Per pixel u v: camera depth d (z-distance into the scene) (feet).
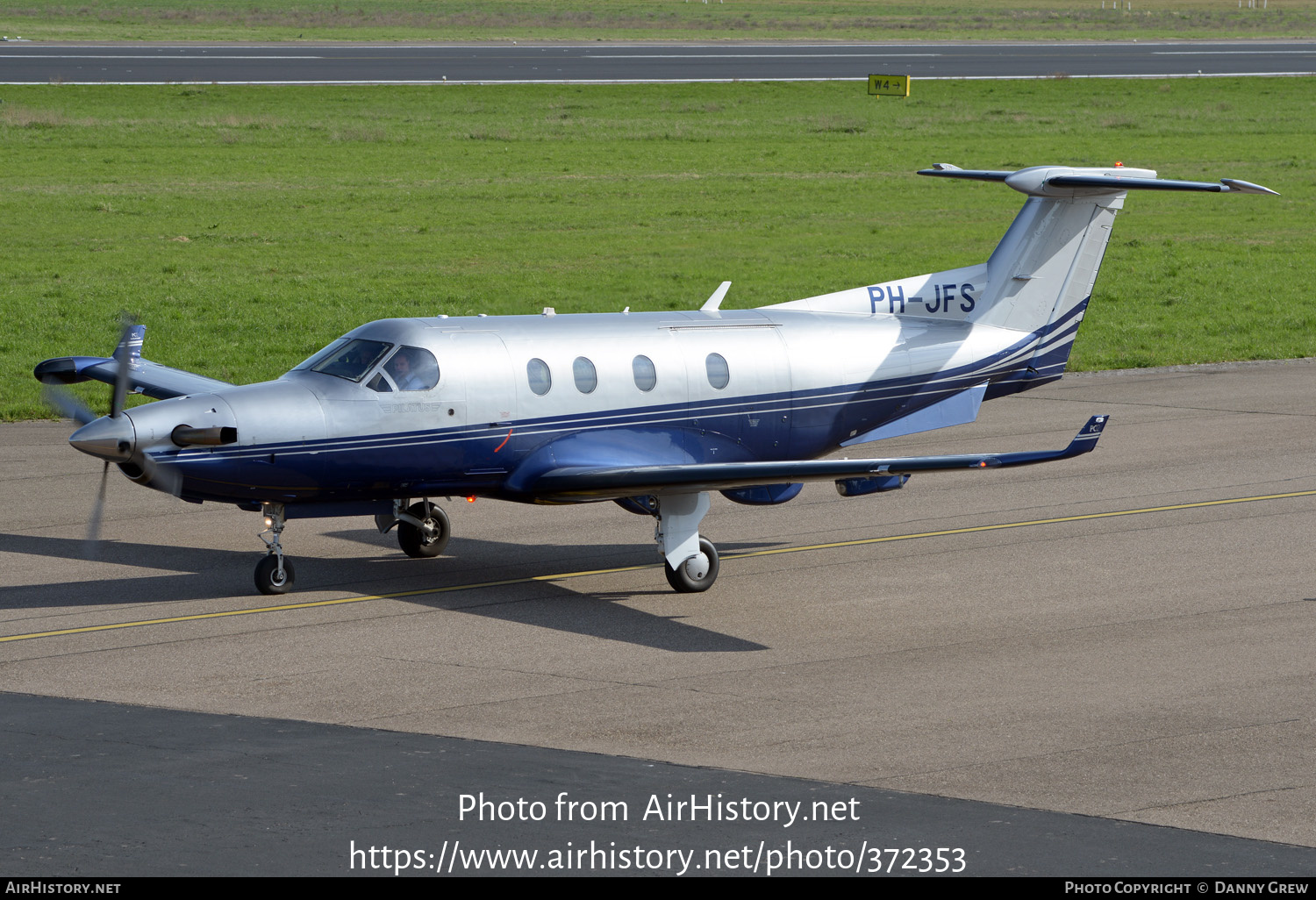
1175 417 314.14
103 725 136.46
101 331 387.55
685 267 495.41
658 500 189.88
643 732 135.74
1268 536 216.74
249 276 466.29
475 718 139.44
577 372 196.95
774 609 182.80
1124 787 121.49
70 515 233.55
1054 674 154.10
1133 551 209.46
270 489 182.39
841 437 218.79
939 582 194.59
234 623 174.81
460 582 196.34
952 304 227.20
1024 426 305.12
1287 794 119.96
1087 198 230.27
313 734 134.21
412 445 187.42
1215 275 506.07
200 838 109.60
